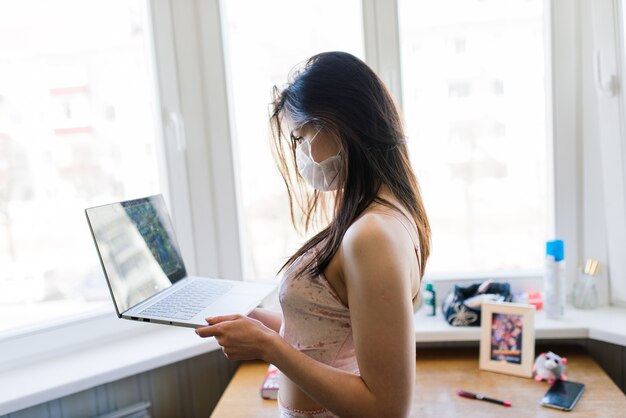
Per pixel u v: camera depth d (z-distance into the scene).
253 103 1.54
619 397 1.13
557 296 1.38
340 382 0.68
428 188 1.54
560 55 1.43
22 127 1.31
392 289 0.65
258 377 1.35
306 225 1.03
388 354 0.65
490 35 1.46
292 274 0.80
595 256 1.48
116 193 1.45
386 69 1.48
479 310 1.38
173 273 1.07
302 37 1.51
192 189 1.53
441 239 1.57
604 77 1.39
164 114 1.49
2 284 1.30
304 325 0.80
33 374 1.22
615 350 1.40
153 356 1.29
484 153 1.51
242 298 0.95
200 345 1.35
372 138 0.73
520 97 1.48
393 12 1.46
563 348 1.41
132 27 1.44
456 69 1.48
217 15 1.48
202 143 1.52
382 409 0.65
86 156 1.40
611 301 1.49
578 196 1.48
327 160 0.77
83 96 1.38
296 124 0.79
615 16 1.35
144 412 1.34
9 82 1.29
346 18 1.50
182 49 1.48
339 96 0.73
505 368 1.27
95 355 1.32
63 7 1.35
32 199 1.33
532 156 1.51
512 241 1.56
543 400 1.11
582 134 1.46
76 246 1.39
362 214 0.72
